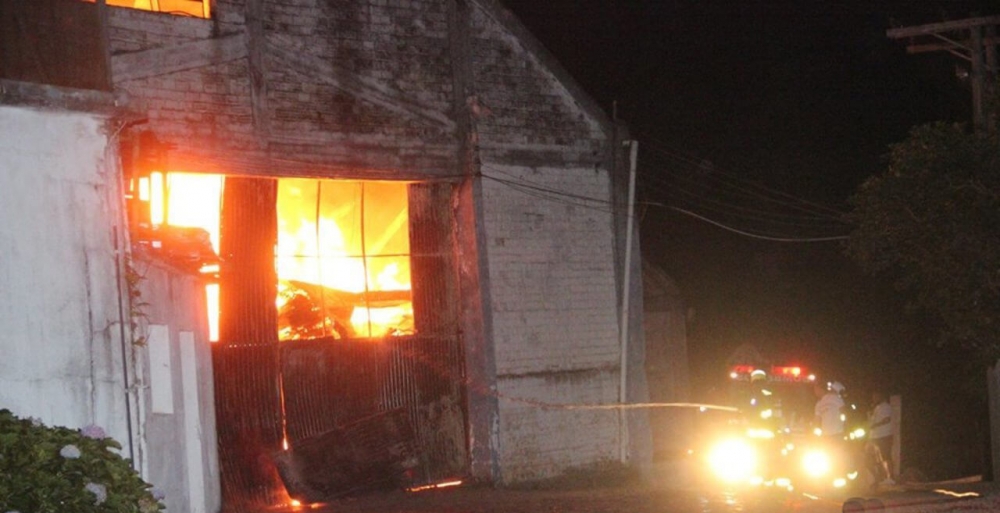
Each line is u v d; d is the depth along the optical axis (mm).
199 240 11852
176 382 12164
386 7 17375
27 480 6305
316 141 16547
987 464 22375
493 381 17719
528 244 18484
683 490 16875
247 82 15938
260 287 16156
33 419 8266
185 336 13367
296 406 16391
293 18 16438
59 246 9078
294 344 16453
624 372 19344
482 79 18250
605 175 19656
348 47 16953
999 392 19391
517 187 18453
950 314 13070
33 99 8906
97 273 9273
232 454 15711
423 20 17781
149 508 7160
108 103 9242
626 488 17406
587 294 19172
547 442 18359
